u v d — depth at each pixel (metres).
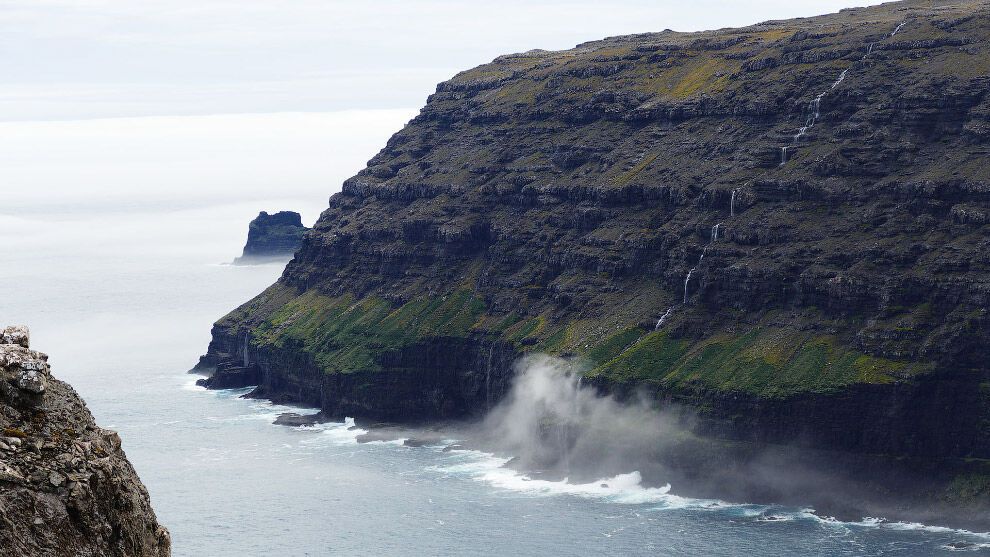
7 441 71.94
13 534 69.44
